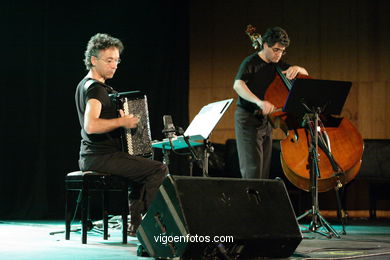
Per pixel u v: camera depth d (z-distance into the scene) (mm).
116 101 3672
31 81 6758
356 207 6879
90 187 3732
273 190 2875
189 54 7172
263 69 4566
